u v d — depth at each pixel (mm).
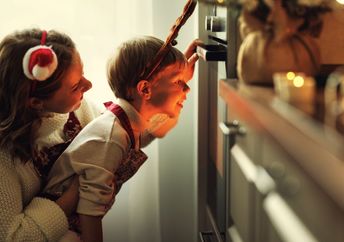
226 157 1031
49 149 1188
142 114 1200
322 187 510
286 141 594
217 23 1105
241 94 740
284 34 729
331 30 842
